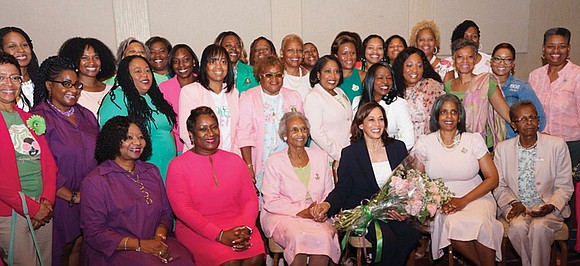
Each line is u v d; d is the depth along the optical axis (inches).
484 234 127.0
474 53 151.9
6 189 106.7
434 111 138.5
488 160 137.0
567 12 271.1
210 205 123.4
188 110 138.6
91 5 213.6
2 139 106.7
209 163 124.0
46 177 114.3
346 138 148.9
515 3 262.8
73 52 137.5
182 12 223.9
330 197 130.3
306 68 177.6
